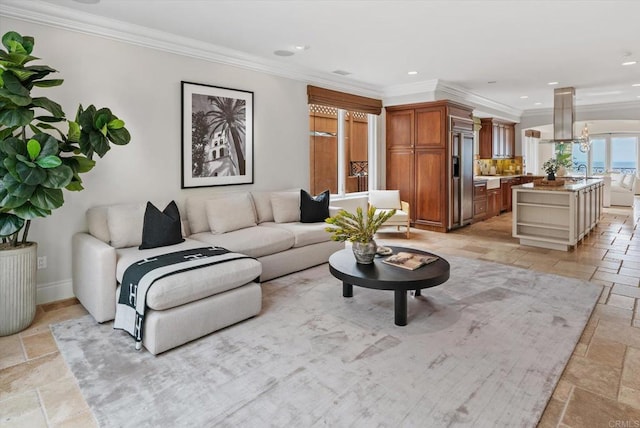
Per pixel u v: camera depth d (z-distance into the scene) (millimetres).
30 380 2197
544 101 8352
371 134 7074
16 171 2467
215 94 4441
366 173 7805
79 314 3135
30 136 3209
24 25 3150
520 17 3609
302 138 5551
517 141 9828
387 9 3379
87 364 2359
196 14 3443
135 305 2543
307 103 5586
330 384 2129
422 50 4594
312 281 3928
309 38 4113
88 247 3029
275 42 4238
